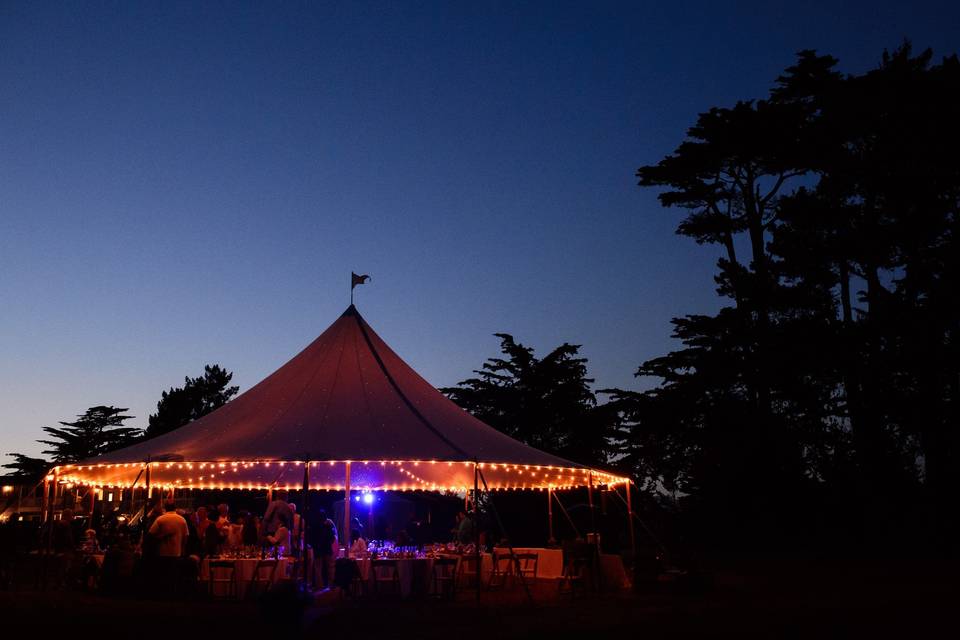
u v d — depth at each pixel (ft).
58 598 40.83
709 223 108.88
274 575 41.11
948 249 91.15
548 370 135.74
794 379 94.79
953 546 81.97
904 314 90.53
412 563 43.88
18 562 51.88
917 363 89.30
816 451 95.09
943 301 89.30
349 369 50.85
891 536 86.84
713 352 101.45
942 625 35.17
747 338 99.19
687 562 48.73
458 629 33.55
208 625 33.40
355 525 68.39
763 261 100.53
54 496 47.44
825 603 42.37
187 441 45.80
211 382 163.94
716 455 95.40
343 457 41.73
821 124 101.45
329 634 32.12
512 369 139.44
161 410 159.53
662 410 104.68
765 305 97.86
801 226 98.94
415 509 96.43
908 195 94.79
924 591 47.85
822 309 97.04
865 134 101.04
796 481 91.56
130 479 56.49
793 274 98.63
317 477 61.26
